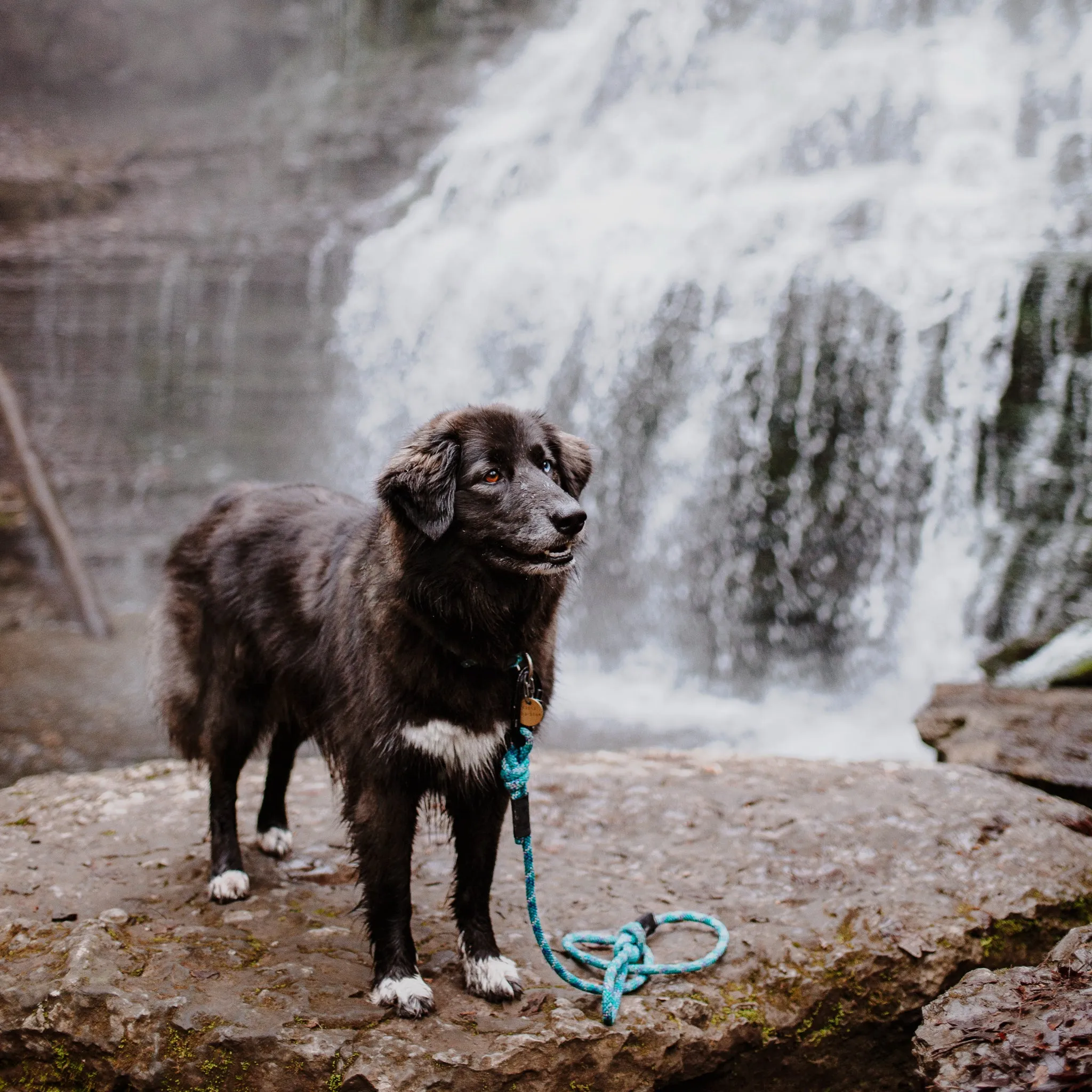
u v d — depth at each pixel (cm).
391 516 306
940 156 1243
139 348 1421
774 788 477
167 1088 291
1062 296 923
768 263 1071
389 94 1791
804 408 1019
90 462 1359
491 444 305
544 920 368
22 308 1388
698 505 1067
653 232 1204
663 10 1614
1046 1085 254
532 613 313
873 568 995
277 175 1670
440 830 430
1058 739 535
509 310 1248
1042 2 1409
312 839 426
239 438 1415
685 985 332
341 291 1405
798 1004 337
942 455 966
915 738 809
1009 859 409
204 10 1906
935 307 980
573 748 770
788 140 1337
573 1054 297
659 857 418
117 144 1748
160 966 321
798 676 1003
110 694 855
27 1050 300
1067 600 871
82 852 404
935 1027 294
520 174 1460
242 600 371
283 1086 286
